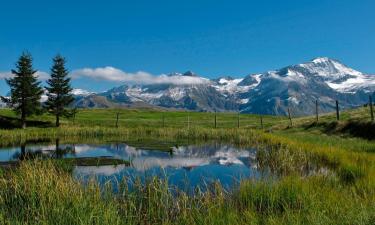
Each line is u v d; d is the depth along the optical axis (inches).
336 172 804.0
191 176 911.7
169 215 534.0
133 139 2089.1
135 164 1133.7
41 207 477.1
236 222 446.0
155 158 1293.1
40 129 2438.5
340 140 1448.1
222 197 555.8
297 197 539.5
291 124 2303.2
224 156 1339.8
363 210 431.8
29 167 676.7
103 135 2373.3
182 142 1893.5
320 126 1963.6
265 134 1835.6
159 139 2081.7
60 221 427.8
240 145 1724.9
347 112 2241.6
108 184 567.5
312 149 1101.1
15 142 1926.7
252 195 560.1
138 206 554.6
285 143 1314.0
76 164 1104.8
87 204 474.0
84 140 2044.8
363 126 1599.4
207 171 991.6
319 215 431.5
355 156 944.3
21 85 3036.4
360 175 738.8
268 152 1166.3
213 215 465.4
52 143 1877.5
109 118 3976.4
